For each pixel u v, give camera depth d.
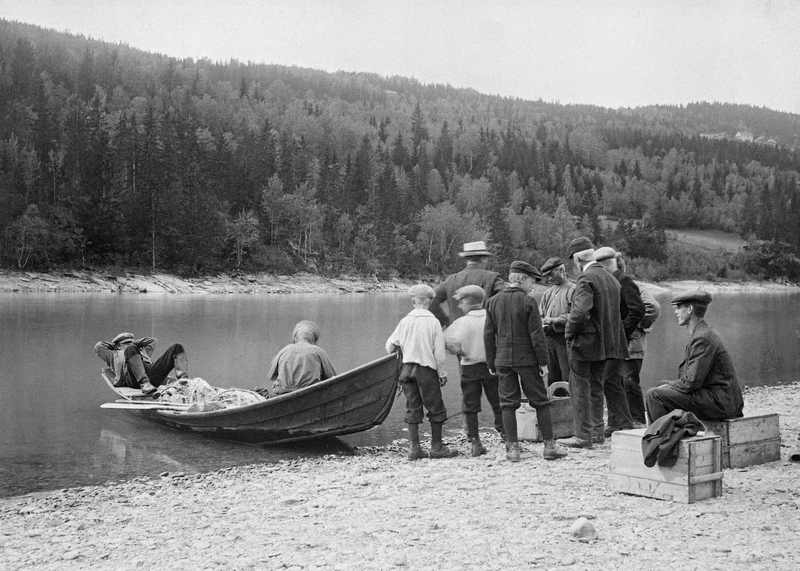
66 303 52.59
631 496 6.01
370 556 4.70
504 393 8.00
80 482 8.49
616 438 6.16
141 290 85.62
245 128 172.25
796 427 10.01
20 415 12.87
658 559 4.39
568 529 5.11
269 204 120.81
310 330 11.36
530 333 7.84
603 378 8.77
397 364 9.89
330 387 10.10
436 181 180.25
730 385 7.00
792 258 172.75
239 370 18.91
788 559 4.32
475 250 9.21
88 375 17.92
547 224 165.25
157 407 11.88
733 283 162.38
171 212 99.19
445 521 5.50
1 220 83.88
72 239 89.75
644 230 175.38
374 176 167.50
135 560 4.98
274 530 5.56
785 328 36.97
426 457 8.80
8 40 183.50
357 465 8.87
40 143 116.06
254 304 59.75
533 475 7.10
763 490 6.04
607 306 8.41
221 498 7.15
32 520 6.57
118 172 104.50
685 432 5.84
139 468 9.23
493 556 4.59
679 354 24.08
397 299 77.50
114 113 151.62
